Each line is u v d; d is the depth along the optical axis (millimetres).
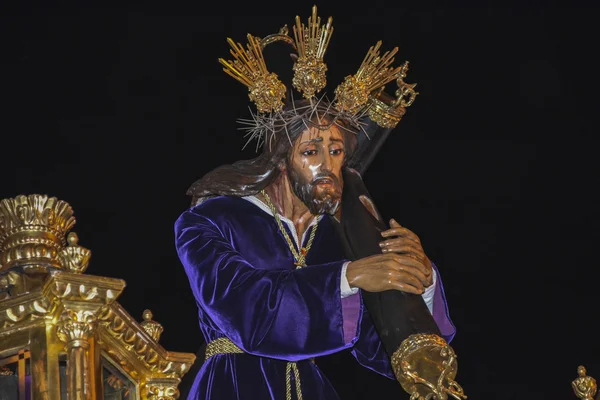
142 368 9148
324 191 11102
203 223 11430
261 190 11695
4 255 8883
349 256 11219
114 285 8461
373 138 12383
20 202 8984
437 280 11656
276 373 11016
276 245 11469
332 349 10648
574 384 11055
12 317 8328
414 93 12344
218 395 10836
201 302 10906
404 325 10531
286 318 10648
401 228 11078
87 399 8141
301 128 11242
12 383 8359
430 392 10328
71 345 8281
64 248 8828
